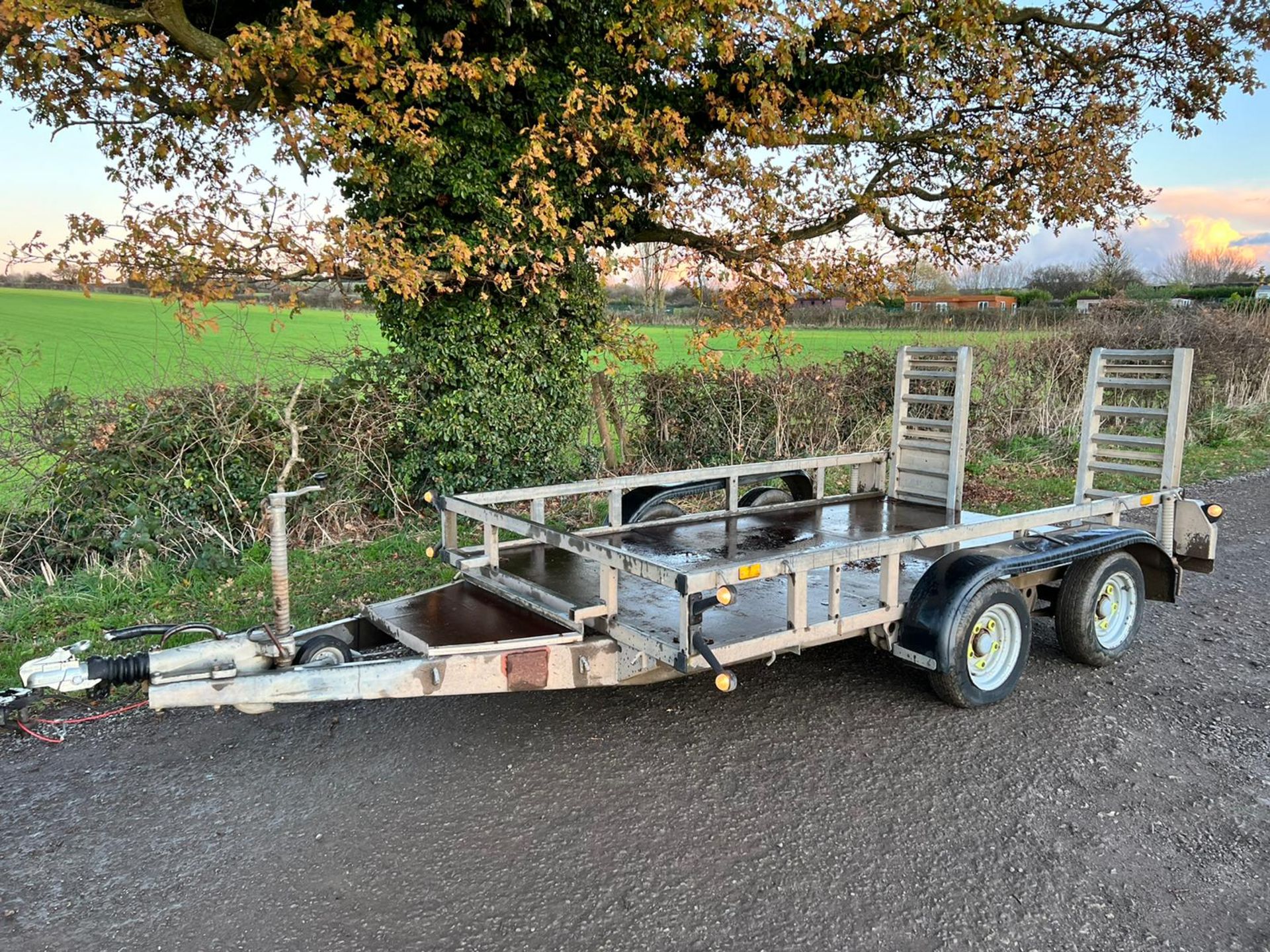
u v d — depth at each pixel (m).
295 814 3.20
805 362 11.23
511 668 3.28
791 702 4.16
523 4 7.39
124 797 3.34
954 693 3.89
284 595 3.35
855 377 11.45
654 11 7.14
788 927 2.51
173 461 6.86
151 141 7.90
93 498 6.51
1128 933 2.48
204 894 2.72
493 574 4.26
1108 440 5.23
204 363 7.32
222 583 6.20
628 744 3.74
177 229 6.77
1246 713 4.00
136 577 6.12
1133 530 4.68
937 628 3.79
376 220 7.70
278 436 7.24
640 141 7.67
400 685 3.12
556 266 8.02
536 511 4.96
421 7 7.38
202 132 7.97
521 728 3.93
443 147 7.16
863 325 13.83
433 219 7.77
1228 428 13.67
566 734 3.85
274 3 7.57
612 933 2.49
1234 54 10.08
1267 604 5.72
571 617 3.47
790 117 8.50
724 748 3.68
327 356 7.88
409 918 2.57
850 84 9.03
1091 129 9.97
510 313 8.31
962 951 2.40
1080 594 4.43
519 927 2.52
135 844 3.01
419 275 7.09
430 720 4.03
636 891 2.69
